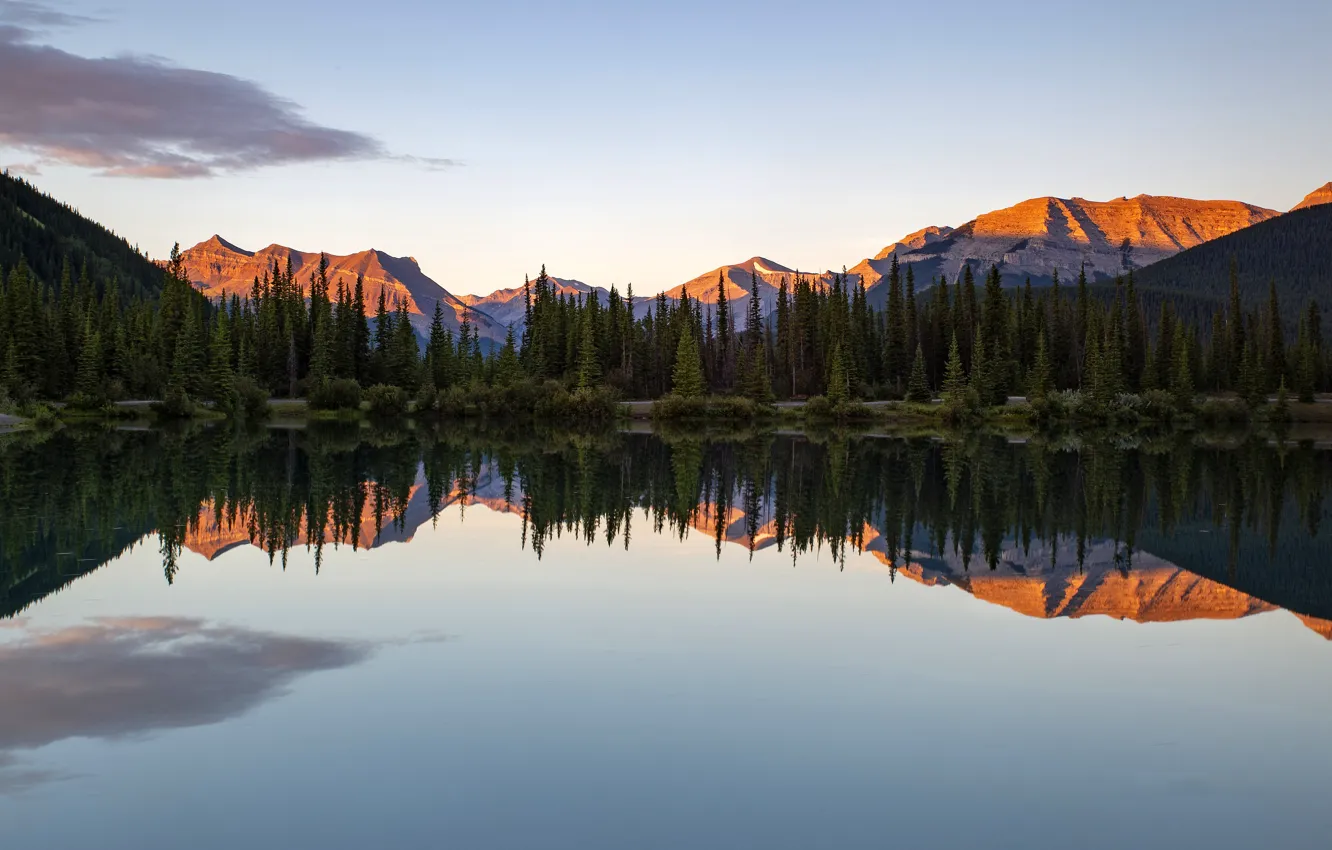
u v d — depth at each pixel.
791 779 13.19
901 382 143.38
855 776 13.33
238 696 16.27
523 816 12.05
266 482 50.53
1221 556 33.03
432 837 11.52
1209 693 17.27
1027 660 19.11
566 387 133.75
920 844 11.52
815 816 12.13
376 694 16.41
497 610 22.53
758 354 131.50
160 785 12.84
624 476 57.06
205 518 37.38
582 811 12.19
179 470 55.38
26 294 117.56
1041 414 117.06
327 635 20.16
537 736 14.55
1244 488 53.06
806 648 19.56
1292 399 145.00
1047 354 142.12
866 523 38.91
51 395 117.75
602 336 150.00
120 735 14.52
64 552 29.88
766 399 129.75
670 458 70.00
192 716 15.31
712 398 128.50
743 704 16.11
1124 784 13.26
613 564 28.72
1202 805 12.69
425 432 98.31
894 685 17.33
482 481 53.28
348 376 144.88
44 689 16.59
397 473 56.75
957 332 150.38
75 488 45.94
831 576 27.19
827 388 136.25
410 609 22.58
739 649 19.42
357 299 153.25
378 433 95.44
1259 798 12.91
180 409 112.06
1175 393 127.81
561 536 34.22
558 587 25.22
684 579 26.44
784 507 43.66
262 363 146.62
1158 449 82.69
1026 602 24.45
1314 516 42.91
